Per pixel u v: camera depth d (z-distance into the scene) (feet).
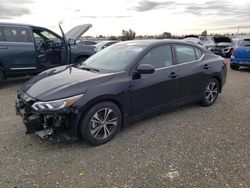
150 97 14.75
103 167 10.84
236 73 36.91
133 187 9.57
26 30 25.20
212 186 9.60
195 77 17.28
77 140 13.19
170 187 9.57
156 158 11.55
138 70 13.55
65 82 12.65
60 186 9.62
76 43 29.53
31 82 13.91
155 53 15.29
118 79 13.28
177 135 13.98
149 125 15.26
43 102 11.59
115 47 16.76
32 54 25.52
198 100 18.34
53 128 11.71
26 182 9.82
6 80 28.76
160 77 15.03
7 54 24.13
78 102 11.73
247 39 39.34
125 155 11.82
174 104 16.42
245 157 11.65
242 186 9.59
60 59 27.86
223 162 11.23
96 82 12.67
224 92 23.89
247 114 17.56
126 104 13.60
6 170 10.55
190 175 10.28
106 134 13.01
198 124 15.60
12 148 12.35
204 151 12.20
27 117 12.01
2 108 18.39
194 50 17.89
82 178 10.09
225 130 14.74
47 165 10.95
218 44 63.10
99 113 12.65
